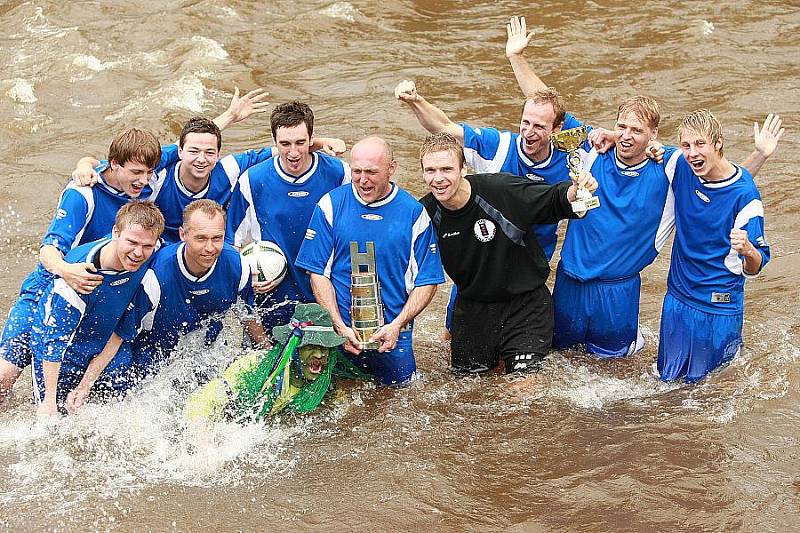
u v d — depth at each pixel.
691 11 18.89
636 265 8.57
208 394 7.58
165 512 6.68
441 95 15.47
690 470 7.03
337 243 8.21
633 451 7.29
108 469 7.15
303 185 8.51
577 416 7.86
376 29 18.27
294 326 7.65
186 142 8.21
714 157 7.87
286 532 6.48
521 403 8.12
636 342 8.91
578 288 8.70
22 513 6.64
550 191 8.09
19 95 14.96
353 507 6.73
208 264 7.66
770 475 6.95
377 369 8.44
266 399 7.63
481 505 6.74
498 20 18.77
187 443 7.44
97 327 7.78
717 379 8.31
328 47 17.48
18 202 12.00
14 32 17.98
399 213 8.10
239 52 16.92
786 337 8.89
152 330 8.10
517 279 8.43
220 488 6.95
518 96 15.45
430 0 19.77
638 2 19.45
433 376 8.71
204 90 15.37
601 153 8.50
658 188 8.36
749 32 17.81
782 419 7.64
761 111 14.81
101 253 7.50
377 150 7.85
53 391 7.70
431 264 8.23
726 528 6.41
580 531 6.44
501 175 8.23
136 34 17.48
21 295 8.25
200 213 7.45
